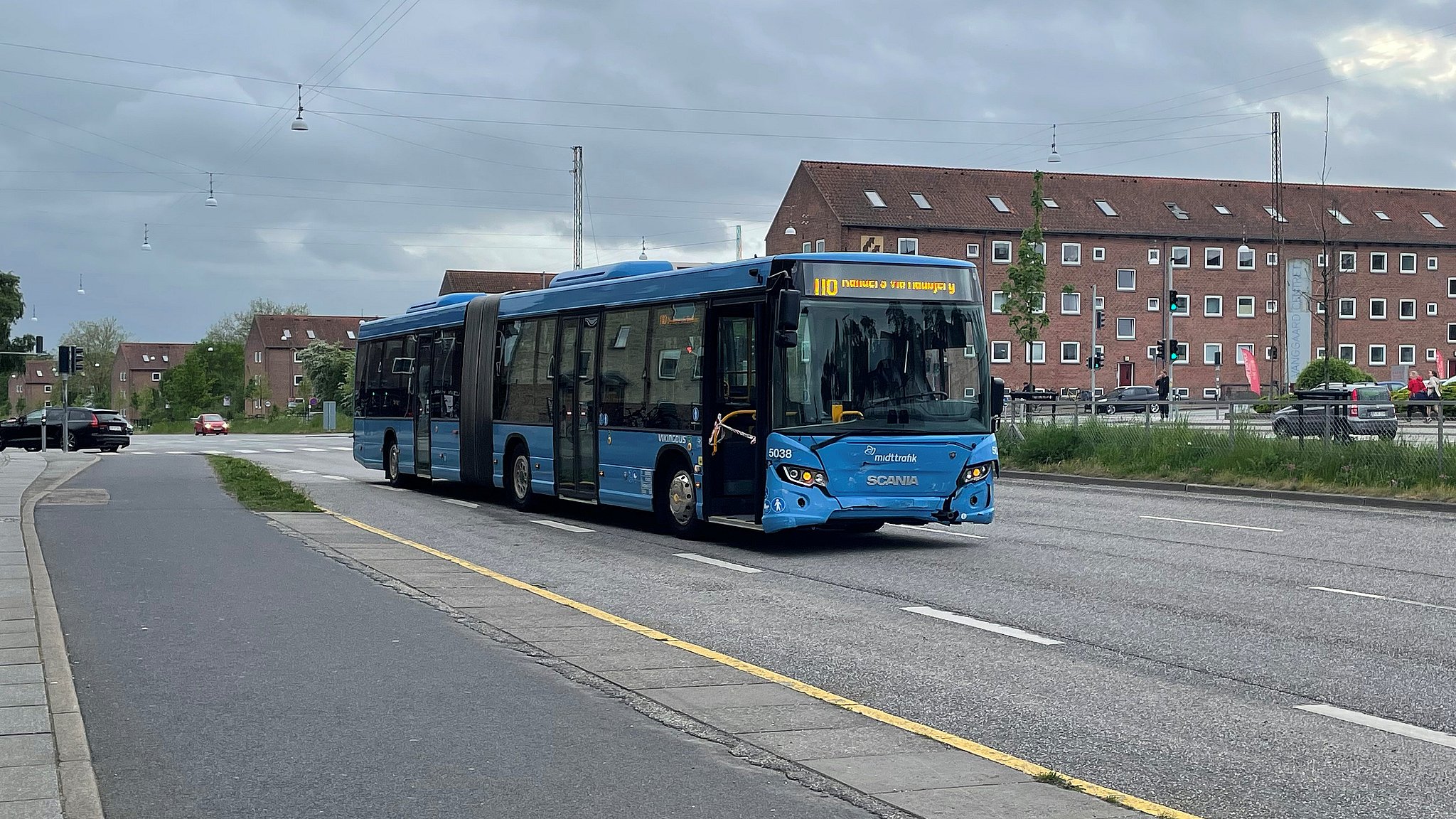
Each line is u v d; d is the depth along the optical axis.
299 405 107.75
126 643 9.34
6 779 5.79
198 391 122.19
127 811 5.61
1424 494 20.66
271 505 19.95
